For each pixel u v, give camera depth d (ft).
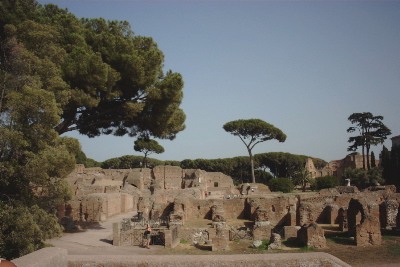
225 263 38.70
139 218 129.90
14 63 78.28
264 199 141.49
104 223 132.05
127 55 107.55
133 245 94.99
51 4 117.08
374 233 90.07
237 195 220.84
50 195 79.30
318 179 272.92
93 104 101.76
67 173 79.77
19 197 74.18
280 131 273.75
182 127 135.64
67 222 118.11
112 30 123.75
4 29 83.92
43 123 74.90
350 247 88.79
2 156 72.13
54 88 85.30
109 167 364.38
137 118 120.78
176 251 88.74
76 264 38.47
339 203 141.38
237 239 104.83
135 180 249.55
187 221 136.05
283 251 88.22
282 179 257.75
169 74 122.11
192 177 273.33
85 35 114.01
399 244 89.20
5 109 73.87
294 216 120.98
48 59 86.28
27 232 64.39
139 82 111.14
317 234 90.79
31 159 71.41
